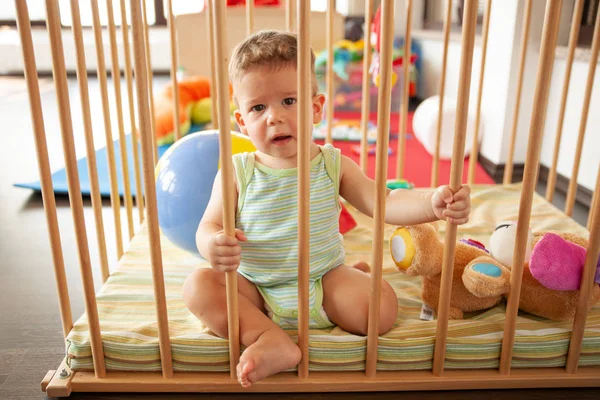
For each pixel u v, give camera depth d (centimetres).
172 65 144
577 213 175
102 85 117
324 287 96
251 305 91
